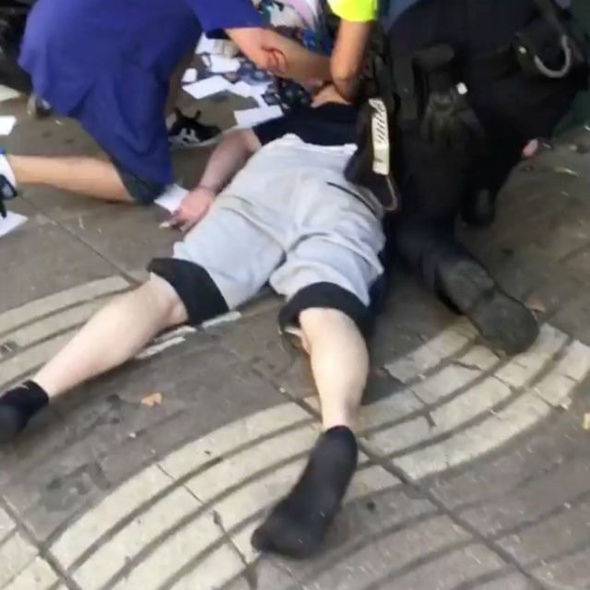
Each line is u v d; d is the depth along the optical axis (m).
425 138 2.28
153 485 1.98
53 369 2.10
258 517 1.91
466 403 2.16
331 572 1.82
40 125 3.21
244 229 2.40
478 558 1.84
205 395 2.18
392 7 2.31
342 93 2.44
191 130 3.08
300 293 2.16
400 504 1.94
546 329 2.34
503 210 2.76
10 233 2.70
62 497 1.97
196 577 1.82
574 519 1.91
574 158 2.99
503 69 2.23
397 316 2.39
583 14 2.85
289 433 2.09
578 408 2.14
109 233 2.70
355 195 2.42
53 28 2.61
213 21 2.40
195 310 2.30
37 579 1.83
